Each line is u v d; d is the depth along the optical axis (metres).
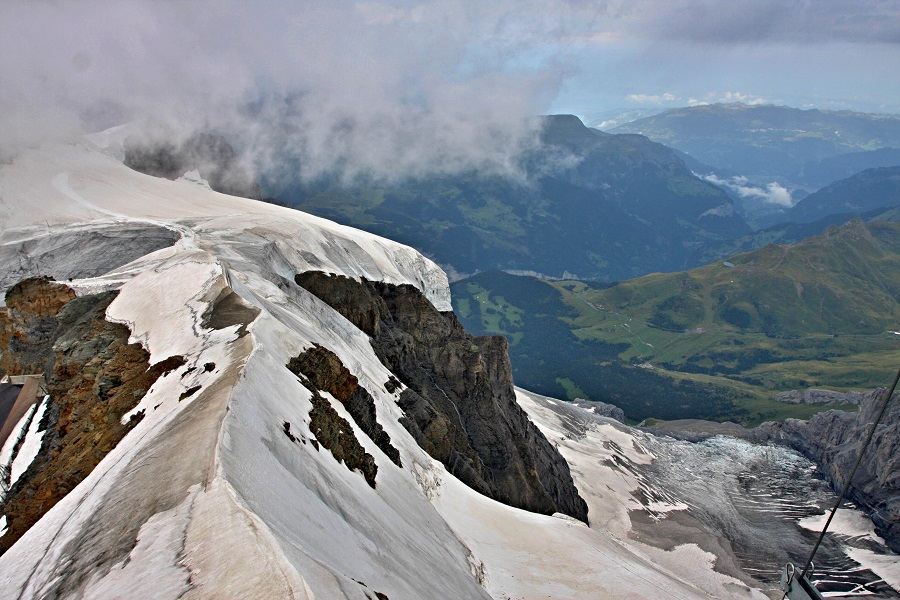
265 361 44.72
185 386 41.22
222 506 23.64
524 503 98.38
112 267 90.25
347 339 86.50
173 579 20.50
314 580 20.83
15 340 75.56
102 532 25.88
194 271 64.06
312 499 32.28
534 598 55.22
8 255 96.38
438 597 36.06
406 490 54.53
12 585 26.36
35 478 44.19
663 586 68.94
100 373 51.16
